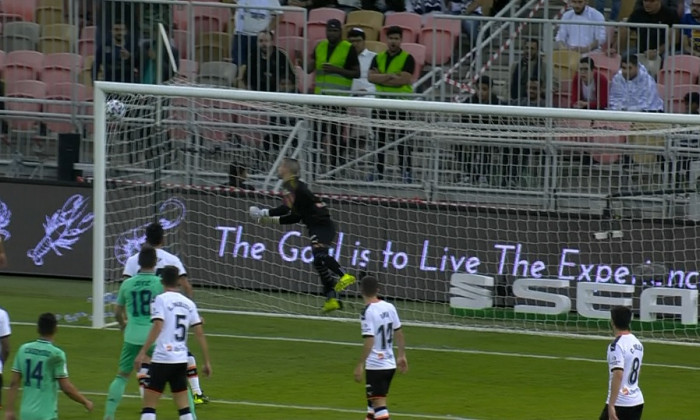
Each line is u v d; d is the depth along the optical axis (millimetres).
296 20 69750
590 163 65562
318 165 68562
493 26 71000
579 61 67000
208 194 69000
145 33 69375
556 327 61969
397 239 67188
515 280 64688
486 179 66812
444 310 65625
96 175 58250
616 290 61312
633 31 66875
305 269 68500
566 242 65062
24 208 71250
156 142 68625
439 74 71750
